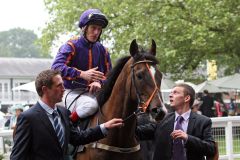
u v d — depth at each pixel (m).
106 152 5.69
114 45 22.38
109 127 5.26
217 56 21.95
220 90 24.12
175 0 20.73
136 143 5.81
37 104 4.75
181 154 5.62
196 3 19.80
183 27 19.97
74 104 6.14
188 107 5.79
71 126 5.24
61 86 4.72
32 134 4.66
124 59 5.82
